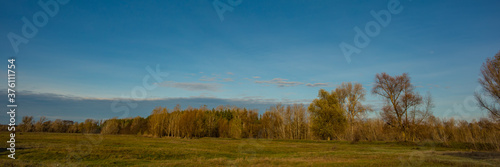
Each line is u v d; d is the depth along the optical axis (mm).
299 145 40406
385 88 43375
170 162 19406
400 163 17594
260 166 17156
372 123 54344
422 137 41500
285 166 17031
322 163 17922
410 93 41500
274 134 71375
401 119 42000
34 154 19672
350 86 57219
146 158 21219
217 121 78938
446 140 38062
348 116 56188
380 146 38000
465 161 18391
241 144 40094
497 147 29109
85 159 19359
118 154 21578
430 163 17531
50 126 69062
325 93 54438
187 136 64625
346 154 24812
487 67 29922
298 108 69688
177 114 68562
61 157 19531
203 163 18516
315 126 53188
